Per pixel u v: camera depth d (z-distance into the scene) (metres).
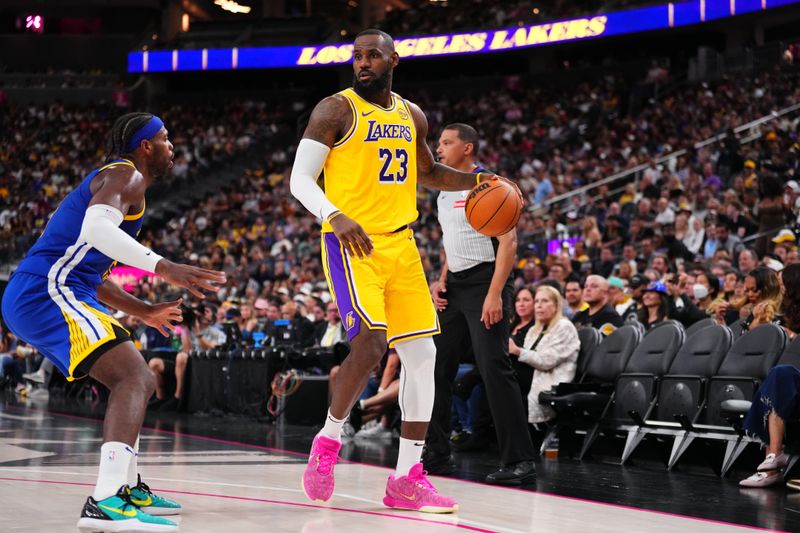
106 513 2.98
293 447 6.99
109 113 33.53
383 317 3.59
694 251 12.30
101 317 3.18
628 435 6.39
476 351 4.99
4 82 34.72
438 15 32.62
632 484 5.05
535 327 7.30
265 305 12.47
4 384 16.48
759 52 25.41
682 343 6.46
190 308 11.64
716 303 7.65
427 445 5.35
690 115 22.62
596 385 6.68
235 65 32.00
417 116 3.95
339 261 3.65
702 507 4.17
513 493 4.42
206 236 24.03
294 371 9.64
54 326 3.16
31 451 6.01
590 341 7.14
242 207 25.50
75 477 4.47
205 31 34.88
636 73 28.53
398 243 3.72
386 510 3.64
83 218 3.21
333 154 3.68
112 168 3.23
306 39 33.25
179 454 6.13
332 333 10.09
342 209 3.66
